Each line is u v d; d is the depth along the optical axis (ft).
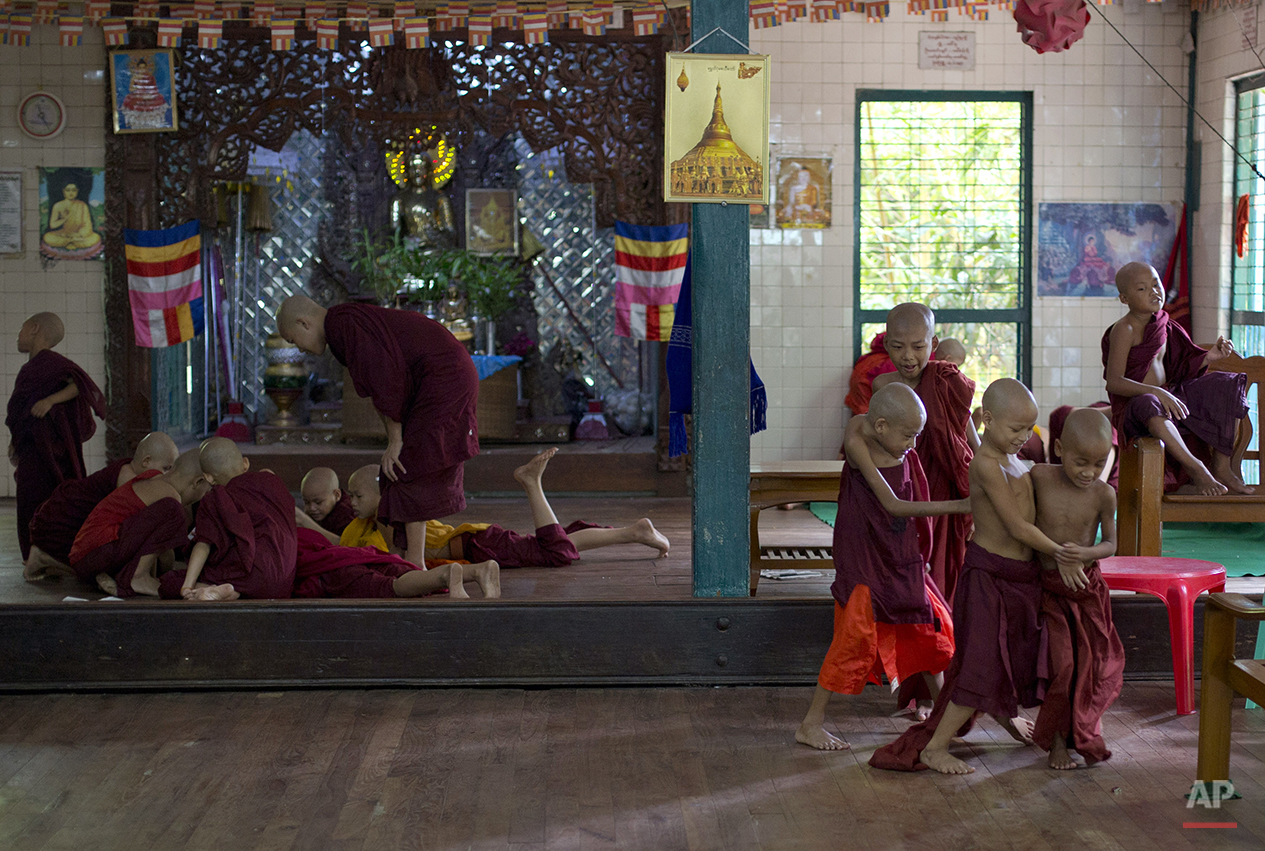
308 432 28.32
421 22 22.16
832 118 26.50
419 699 14.70
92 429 20.22
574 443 28.45
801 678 15.01
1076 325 27.04
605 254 31.24
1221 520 15.90
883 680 13.39
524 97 25.94
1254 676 10.69
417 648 14.98
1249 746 12.85
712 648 15.01
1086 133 26.61
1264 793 11.59
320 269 31.22
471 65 25.99
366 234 29.96
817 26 26.32
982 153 27.04
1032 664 12.22
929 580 13.32
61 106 26.03
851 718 13.93
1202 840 10.55
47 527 17.75
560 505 25.66
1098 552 11.81
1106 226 26.76
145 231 25.77
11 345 26.53
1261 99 24.21
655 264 25.77
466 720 13.93
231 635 14.93
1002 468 11.94
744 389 14.82
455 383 16.70
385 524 17.30
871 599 12.52
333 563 16.02
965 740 13.16
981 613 12.01
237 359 30.81
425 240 30.71
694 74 14.20
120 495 16.94
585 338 31.42
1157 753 12.71
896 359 14.30
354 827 10.98
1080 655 12.12
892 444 12.39
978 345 27.40
